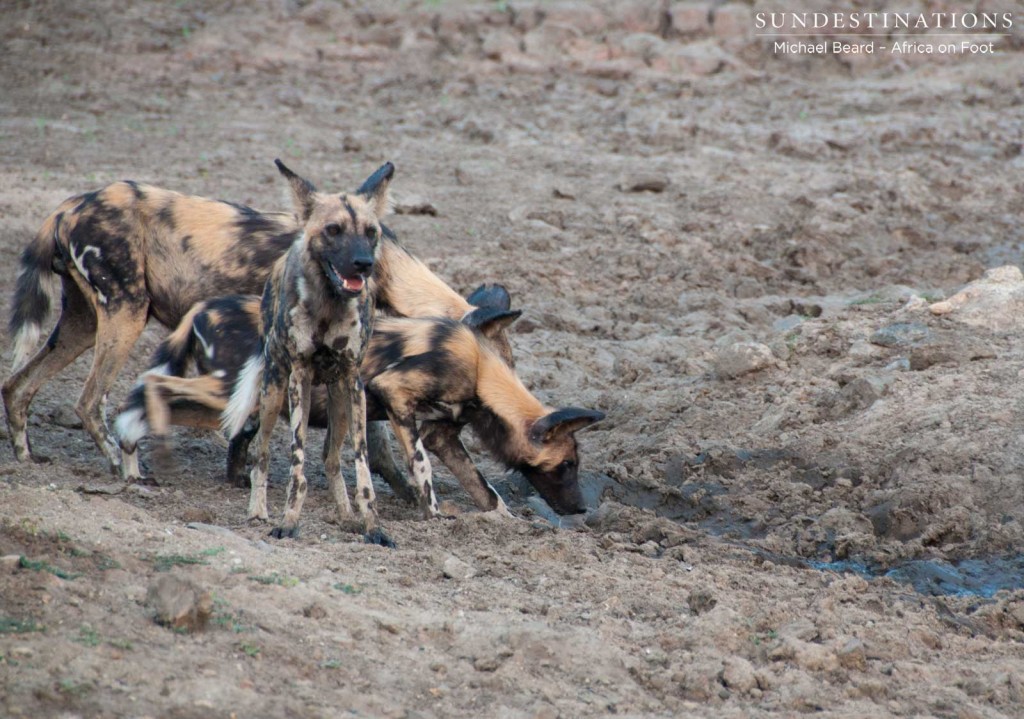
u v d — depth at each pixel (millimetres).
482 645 14945
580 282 40031
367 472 19672
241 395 20484
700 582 18562
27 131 56031
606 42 74250
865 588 18953
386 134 60875
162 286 23750
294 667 13555
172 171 50031
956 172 55500
